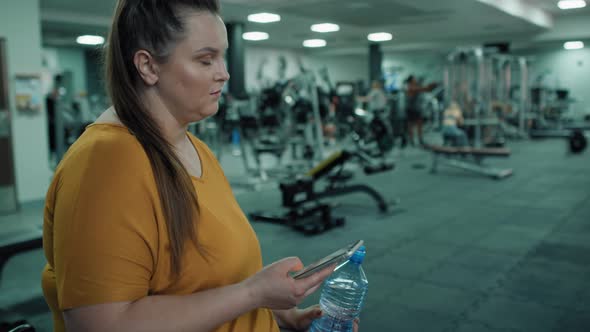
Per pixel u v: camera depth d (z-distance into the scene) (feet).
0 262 7.63
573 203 16.15
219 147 24.89
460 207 15.85
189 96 2.07
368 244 11.89
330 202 16.61
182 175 2.06
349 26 34.81
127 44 2.02
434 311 8.13
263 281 2.07
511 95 40.52
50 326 7.70
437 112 39.88
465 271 9.94
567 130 34.19
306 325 3.07
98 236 1.80
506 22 34.14
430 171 23.44
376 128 26.13
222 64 2.14
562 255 10.85
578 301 8.42
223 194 2.45
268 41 43.37
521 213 14.89
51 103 24.79
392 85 38.96
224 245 2.17
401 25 34.65
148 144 1.99
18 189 16.90
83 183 1.84
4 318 5.65
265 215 14.05
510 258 10.71
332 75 57.88
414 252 11.23
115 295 1.81
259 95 27.12
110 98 2.08
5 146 16.14
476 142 29.81
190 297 1.98
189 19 2.00
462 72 31.09
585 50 52.24
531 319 7.78
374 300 8.59
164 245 1.98
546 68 54.39
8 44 16.37
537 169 23.70
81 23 28.76
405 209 15.67
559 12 38.32
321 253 11.28
